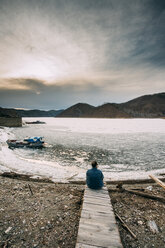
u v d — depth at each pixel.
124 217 5.36
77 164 15.67
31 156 18.98
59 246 3.84
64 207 5.89
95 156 19.16
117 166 14.99
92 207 4.88
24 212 5.41
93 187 6.08
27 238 4.10
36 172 12.16
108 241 3.46
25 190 7.46
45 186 8.23
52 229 4.53
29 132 49.69
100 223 4.10
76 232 4.44
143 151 21.95
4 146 24.45
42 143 25.66
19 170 12.50
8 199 6.36
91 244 3.36
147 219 5.23
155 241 4.18
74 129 62.91
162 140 32.47
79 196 6.98
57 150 22.77
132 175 12.05
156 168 14.38
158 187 8.59
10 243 3.89
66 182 9.55
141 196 7.07
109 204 5.09
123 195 7.14
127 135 41.59
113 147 25.08
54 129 63.09
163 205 6.25
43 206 5.90
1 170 12.02
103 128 68.38
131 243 4.09
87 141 31.17
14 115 83.38
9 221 4.82
